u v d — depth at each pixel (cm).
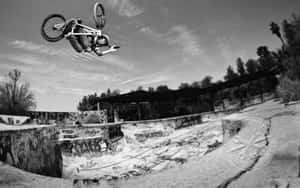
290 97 1202
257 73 2034
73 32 546
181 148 1388
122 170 1242
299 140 527
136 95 2384
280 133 633
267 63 2194
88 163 1331
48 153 1141
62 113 2217
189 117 1730
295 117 749
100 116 2378
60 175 1202
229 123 1227
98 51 562
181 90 2403
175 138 1522
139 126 1708
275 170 423
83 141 1454
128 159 1368
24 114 2055
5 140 739
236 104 2169
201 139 1406
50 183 530
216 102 2364
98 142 1517
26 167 862
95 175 1194
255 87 2062
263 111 1133
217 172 501
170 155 1330
